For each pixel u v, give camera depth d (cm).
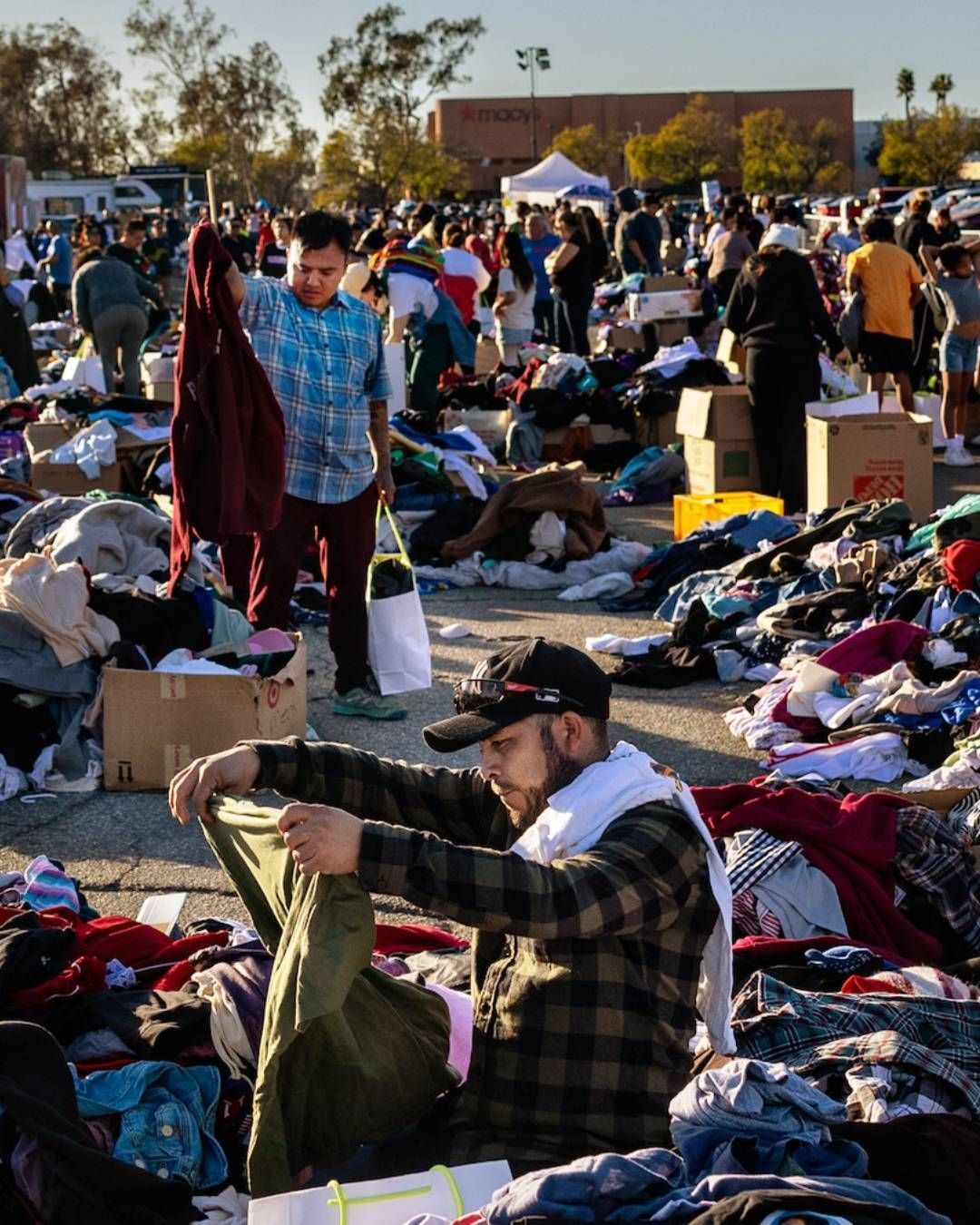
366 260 1281
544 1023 279
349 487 631
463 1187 268
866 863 440
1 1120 289
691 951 279
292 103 8744
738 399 1052
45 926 385
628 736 643
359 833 258
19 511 920
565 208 1822
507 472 1228
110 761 573
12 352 1460
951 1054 338
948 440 1220
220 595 717
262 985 329
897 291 1214
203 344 551
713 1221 229
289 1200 265
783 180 10119
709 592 799
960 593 676
